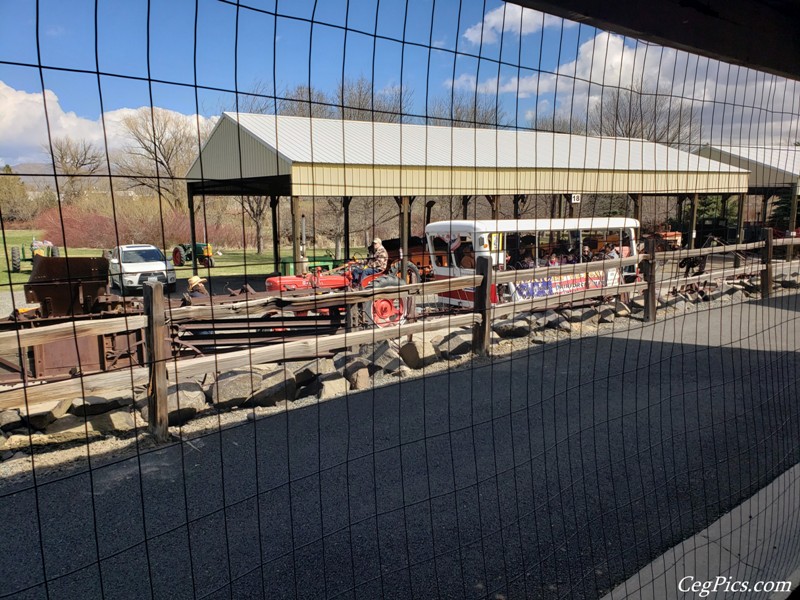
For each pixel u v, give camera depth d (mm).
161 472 3986
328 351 6711
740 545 2602
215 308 5430
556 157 12531
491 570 2805
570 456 4055
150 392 4523
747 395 5535
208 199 15125
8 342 3854
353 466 4051
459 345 7082
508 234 9367
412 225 18047
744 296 11602
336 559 2949
